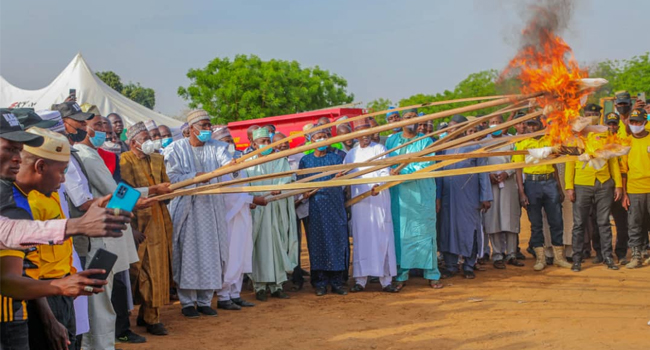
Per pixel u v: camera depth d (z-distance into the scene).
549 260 11.17
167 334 7.08
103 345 5.89
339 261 9.09
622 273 10.15
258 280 8.84
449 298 8.78
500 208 10.88
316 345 6.58
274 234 8.95
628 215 10.64
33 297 3.36
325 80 31.05
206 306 8.05
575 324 7.19
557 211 10.74
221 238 7.98
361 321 7.57
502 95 4.74
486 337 6.74
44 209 3.79
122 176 7.12
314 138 9.27
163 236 7.16
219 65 30.03
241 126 20.30
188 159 7.93
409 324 7.38
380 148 9.27
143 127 7.29
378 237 9.20
